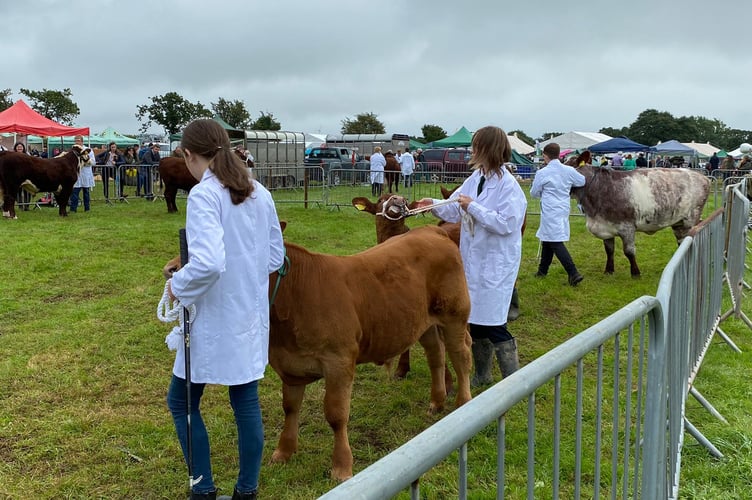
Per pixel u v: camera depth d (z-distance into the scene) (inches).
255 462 129.3
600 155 1622.8
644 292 346.0
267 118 2578.7
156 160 893.8
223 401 195.0
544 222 362.3
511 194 188.7
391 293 154.0
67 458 157.8
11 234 476.4
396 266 158.9
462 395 184.9
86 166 642.8
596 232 385.4
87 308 289.4
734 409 186.2
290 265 136.1
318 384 210.8
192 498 127.7
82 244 441.1
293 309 136.3
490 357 209.3
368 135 1539.1
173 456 161.0
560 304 320.8
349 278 146.5
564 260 357.7
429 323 170.6
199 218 112.7
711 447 159.5
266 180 965.8
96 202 761.6
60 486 144.3
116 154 922.7
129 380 209.8
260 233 122.3
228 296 117.6
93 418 180.5
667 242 525.0
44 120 864.3
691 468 153.6
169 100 2237.9
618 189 374.9
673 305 127.0
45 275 349.1
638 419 110.8
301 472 152.6
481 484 148.0
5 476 147.9
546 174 357.1
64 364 220.8
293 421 157.8
